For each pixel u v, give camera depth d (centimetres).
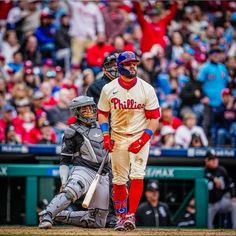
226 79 5438
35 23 5975
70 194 2759
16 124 4481
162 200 4000
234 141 5006
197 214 3903
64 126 4609
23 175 3831
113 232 2495
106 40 5834
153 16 5762
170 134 4503
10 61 5681
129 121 2616
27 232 2514
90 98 2878
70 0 5869
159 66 5453
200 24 6344
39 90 5006
